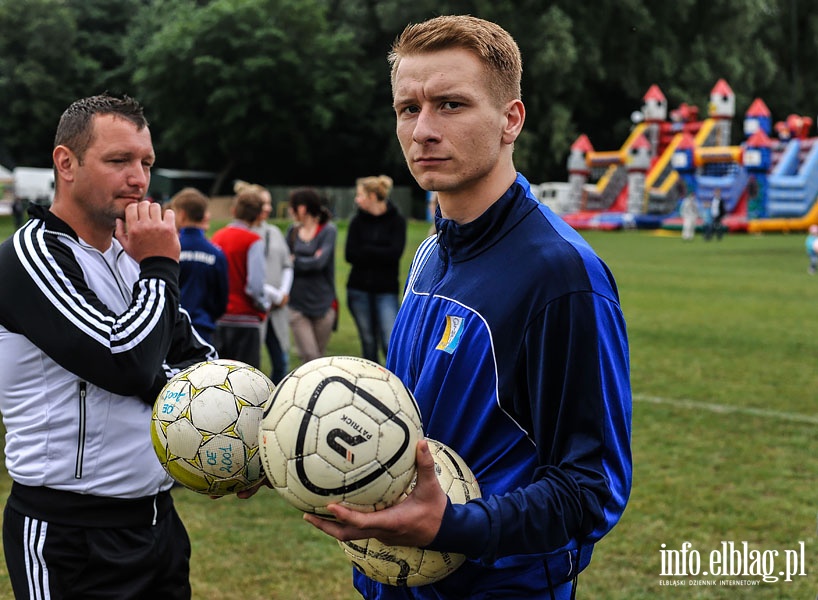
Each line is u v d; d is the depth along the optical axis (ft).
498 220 6.15
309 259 24.18
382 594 6.73
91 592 8.30
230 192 178.91
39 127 176.14
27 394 8.17
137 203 8.17
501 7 148.77
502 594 6.09
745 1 160.66
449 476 5.77
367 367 5.49
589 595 12.41
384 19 158.20
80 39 187.42
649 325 37.35
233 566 13.51
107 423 8.26
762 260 73.00
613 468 5.67
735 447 19.57
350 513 5.07
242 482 6.66
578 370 5.63
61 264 7.99
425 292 6.69
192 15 168.86
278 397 5.44
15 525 8.35
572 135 151.84
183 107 165.48
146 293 7.96
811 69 179.93
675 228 117.80
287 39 156.56
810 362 29.35
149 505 8.59
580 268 5.74
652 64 158.61
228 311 21.08
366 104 166.40
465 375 6.07
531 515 5.33
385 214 24.81
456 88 5.75
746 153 113.70
